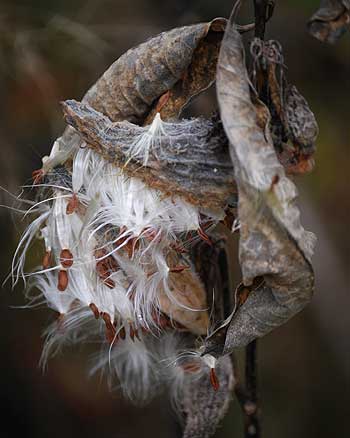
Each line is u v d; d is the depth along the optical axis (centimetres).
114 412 97
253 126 51
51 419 96
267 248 51
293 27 91
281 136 53
